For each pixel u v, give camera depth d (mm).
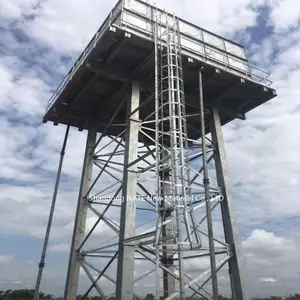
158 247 14266
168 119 17625
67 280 19297
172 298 14984
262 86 21594
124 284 14242
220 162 20125
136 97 19109
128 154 17234
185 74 20031
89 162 22672
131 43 17969
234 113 23312
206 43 21484
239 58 22938
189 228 14188
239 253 17438
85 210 21109
